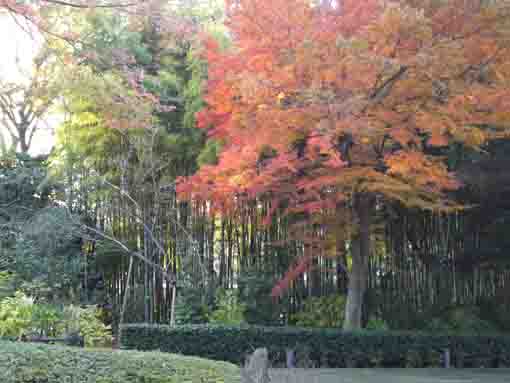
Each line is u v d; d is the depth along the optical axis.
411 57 7.42
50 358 5.88
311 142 7.63
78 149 11.89
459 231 12.98
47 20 7.55
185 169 12.52
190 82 11.48
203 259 12.44
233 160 8.77
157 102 8.69
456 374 9.12
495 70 7.93
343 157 9.00
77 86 7.84
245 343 9.63
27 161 14.76
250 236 12.66
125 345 9.72
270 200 11.33
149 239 12.62
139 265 12.87
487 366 10.27
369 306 12.71
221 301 11.06
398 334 10.06
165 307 12.64
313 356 9.70
